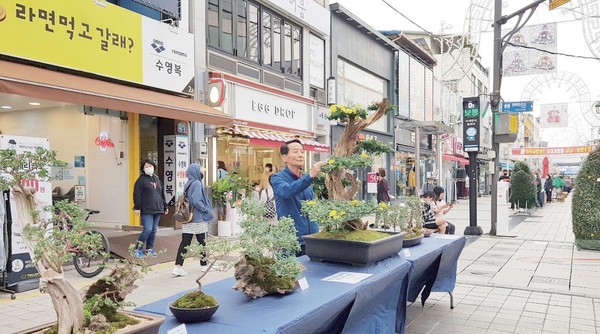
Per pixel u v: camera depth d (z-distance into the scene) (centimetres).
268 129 1240
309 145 1334
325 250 356
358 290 289
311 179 372
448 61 2495
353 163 361
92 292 199
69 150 1054
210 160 1108
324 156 1558
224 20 1148
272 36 1334
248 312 244
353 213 354
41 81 639
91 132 1030
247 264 273
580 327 477
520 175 1978
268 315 237
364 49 1928
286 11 1352
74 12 766
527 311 533
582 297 592
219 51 1123
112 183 1009
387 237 369
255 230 275
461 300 581
